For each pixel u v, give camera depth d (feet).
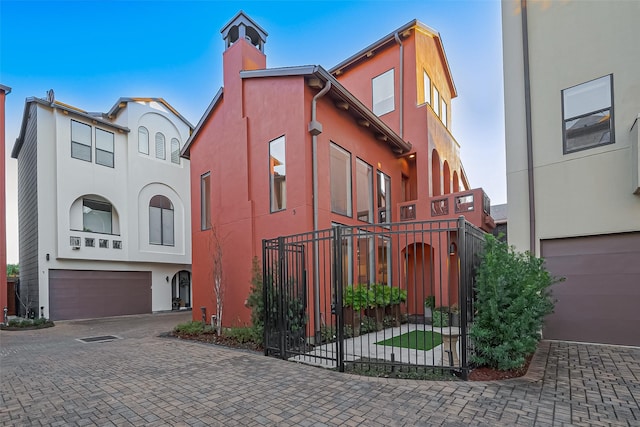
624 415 11.50
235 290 29.12
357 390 14.01
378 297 27.73
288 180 25.91
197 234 35.78
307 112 25.70
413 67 40.04
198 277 35.01
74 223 47.19
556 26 25.13
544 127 25.18
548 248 24.68
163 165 57.72
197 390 14.37
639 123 20.38
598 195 22.88
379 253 33.73
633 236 21.91
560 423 10.94
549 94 25.12
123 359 20.24
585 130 23.62
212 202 33.63
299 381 15.29
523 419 11.23
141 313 53.62
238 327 26.61
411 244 36.29
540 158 25.20
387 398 13.10
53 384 15.53
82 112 48.65
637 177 20.62
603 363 17.63
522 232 25.46
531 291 16.22
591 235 23.07
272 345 20.70
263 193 27.86
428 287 35.06
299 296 21.63
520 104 26.20
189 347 23.47
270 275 21.47
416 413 11.75
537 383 14.51
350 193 30.12
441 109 48.47
